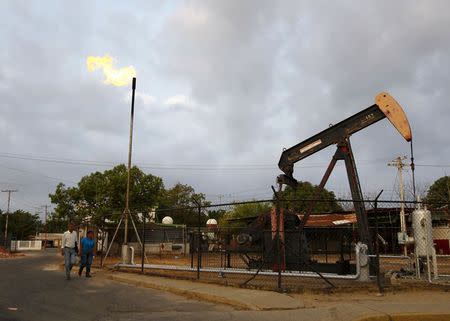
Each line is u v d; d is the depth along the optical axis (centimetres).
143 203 3912
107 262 2525
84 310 1078
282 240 1619
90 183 3834
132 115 2295
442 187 4997
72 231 1747
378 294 1254
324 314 1015
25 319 948
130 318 988
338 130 1780
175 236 3369
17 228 11638
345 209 3991
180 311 1080
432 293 1282
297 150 1841
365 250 1445
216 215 6756
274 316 1010
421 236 1468
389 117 1681
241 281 1498
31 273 1981
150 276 1728
